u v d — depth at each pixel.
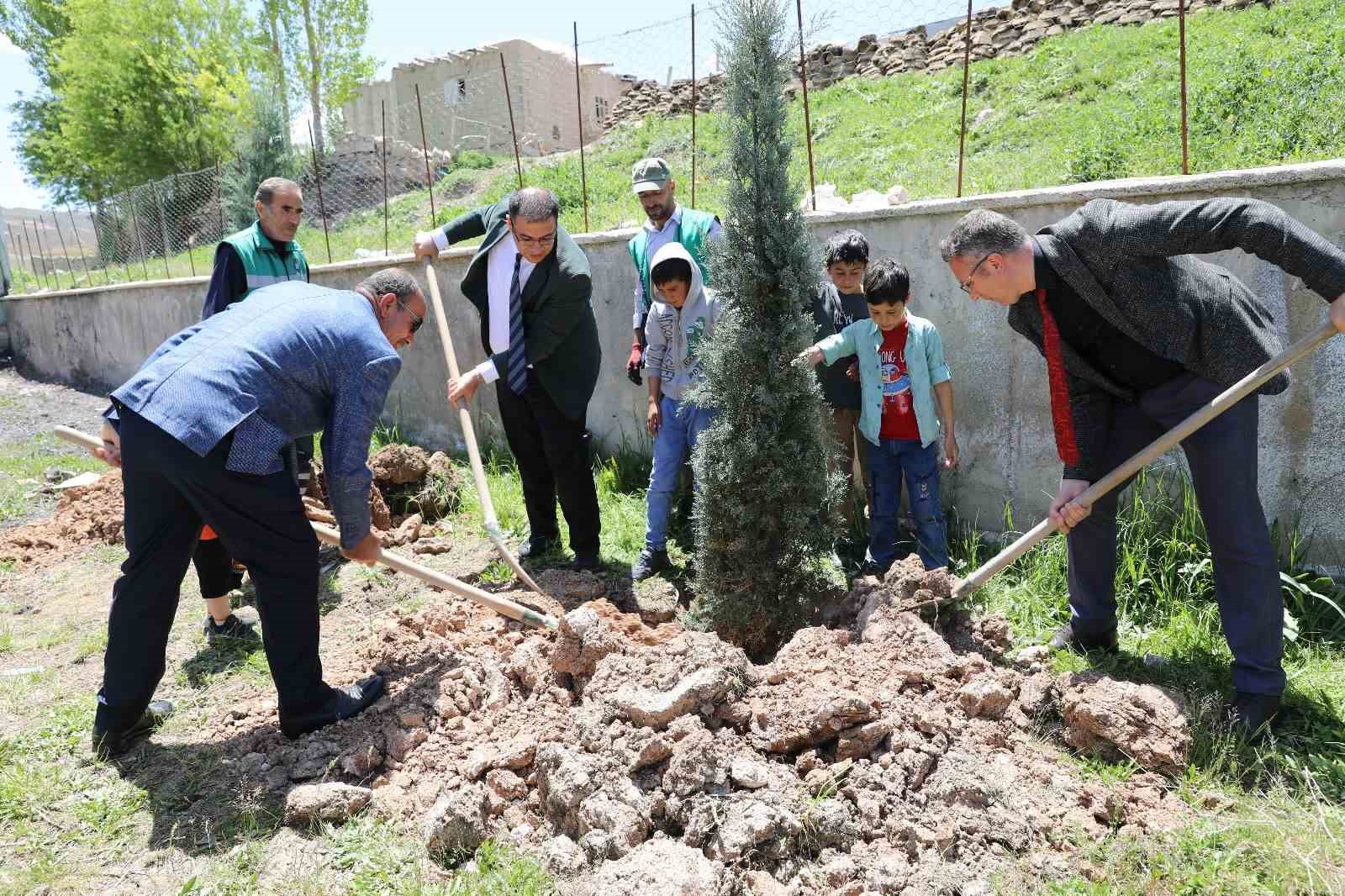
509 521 5.38
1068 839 2.53
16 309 13.05
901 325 4.11
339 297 3.20
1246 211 2.64
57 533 5.62
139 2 19.30
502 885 2.43
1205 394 2.96
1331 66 6.44
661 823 2.63
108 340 11.09
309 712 3.16
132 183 20.25
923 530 4.19
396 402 7.43
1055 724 3.01
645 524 5.07
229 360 2.93
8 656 4.06
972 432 4.64
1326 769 2.70
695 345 3.87
